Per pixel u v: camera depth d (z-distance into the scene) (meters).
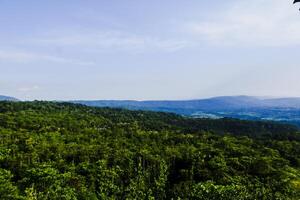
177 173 156.62
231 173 148.62
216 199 123.75
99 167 143.12
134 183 140.50
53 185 120.94
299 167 167.88
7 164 136.62
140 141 193.62
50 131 194.75
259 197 129.12
